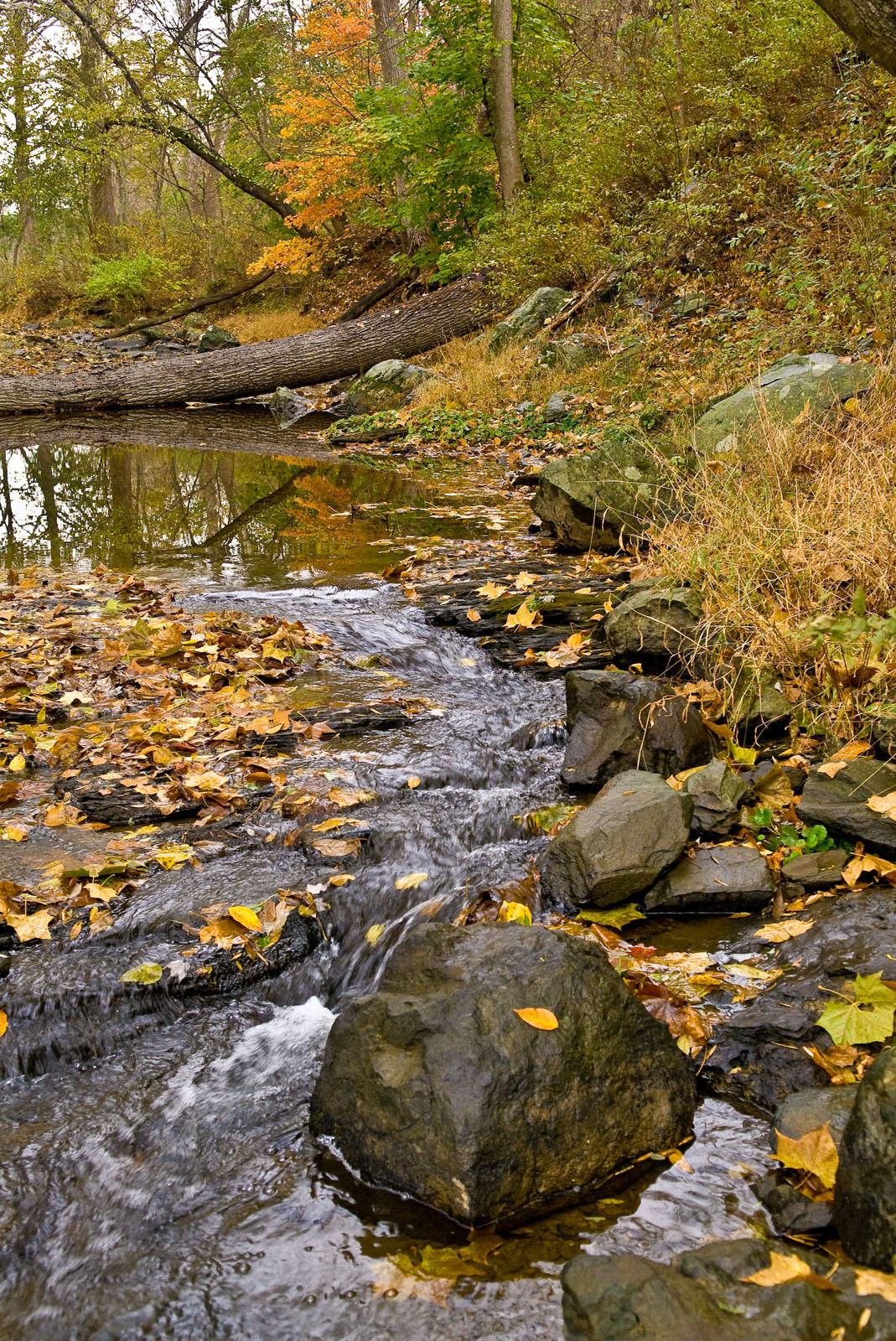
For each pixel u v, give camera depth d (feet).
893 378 18.72
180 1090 7.52
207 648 15.99
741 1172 6.35
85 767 12.28
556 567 20.13
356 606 18.61
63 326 86.02
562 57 58.70
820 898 9.08
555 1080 6.33
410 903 9.61
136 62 80.74
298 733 13.25
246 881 9.74
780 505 14.71
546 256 45.65
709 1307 5.04
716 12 41.47
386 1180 6.38
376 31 64.69
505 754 12.67
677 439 21.65
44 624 17.62
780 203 35.78
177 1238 6.13
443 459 34.83
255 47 87.81
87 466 34.78
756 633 12.67
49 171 96.43
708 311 35.32
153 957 8.64
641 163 43.04
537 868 9.91
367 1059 6.66
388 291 69.21
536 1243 5.88
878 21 16.65
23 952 8.70
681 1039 7.44
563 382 37.50
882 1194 5.35
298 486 30.83
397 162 57.98
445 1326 5.37
